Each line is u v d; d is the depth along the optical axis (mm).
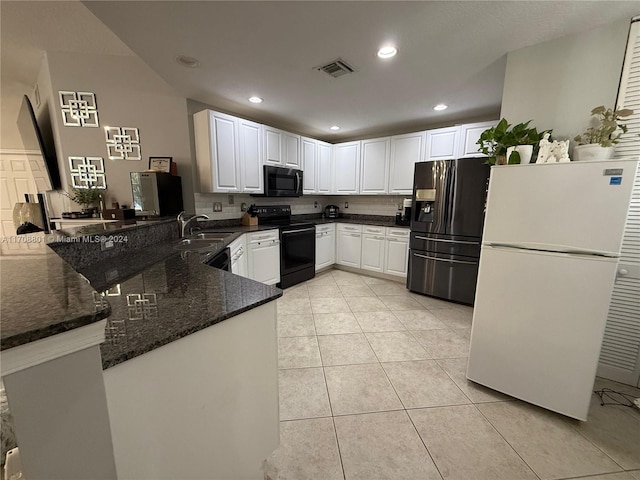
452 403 1570
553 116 1736
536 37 1678
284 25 1553
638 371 1690
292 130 4047
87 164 2701
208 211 3051
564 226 1364
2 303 524
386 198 4281
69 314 478
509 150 1587
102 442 552
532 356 1499
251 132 3078
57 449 501
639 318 1670
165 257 1592
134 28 1567
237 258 2598
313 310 2861
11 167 4305
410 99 2744
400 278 3793
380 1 1367
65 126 2625
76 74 2584
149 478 682
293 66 2041
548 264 1416
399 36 1667
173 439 727
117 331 686
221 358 824
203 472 817
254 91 2535
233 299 921
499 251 1545
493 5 1400
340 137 4566
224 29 1584
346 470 1182
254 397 954
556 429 1396
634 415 1486
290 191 3637
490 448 1287
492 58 1930
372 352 2086
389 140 3822
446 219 3043
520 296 1506
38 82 3029
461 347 2164
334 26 1564
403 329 2457
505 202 1510
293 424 1414
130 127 2719
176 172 2764
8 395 438
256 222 3430
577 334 1376
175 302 891
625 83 1533
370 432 1371
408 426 1408
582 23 1540
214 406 824
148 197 2428
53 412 485
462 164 2891
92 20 2111
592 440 1332
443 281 3129
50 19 2094
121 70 2637
